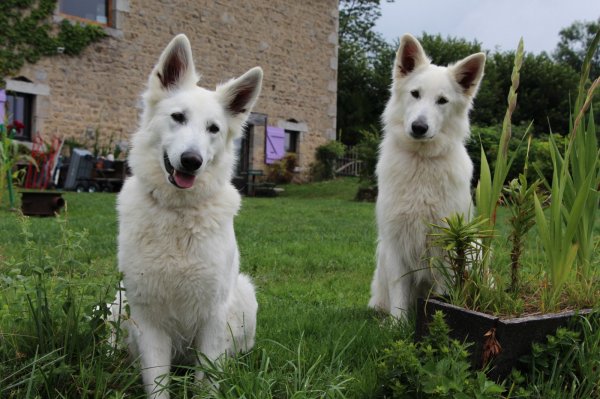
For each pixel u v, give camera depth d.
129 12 6.71
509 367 1.09
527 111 13.11
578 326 1.14
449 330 1.10
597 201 1.33
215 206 1.23
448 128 1.75
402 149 1.74
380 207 1.75
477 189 1.35
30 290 1.12
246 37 7.95
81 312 1.17
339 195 7.24
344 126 13.67
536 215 1.26
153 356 1.18
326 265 2.58
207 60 7.56
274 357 1.32
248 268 2.42
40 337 1.12
